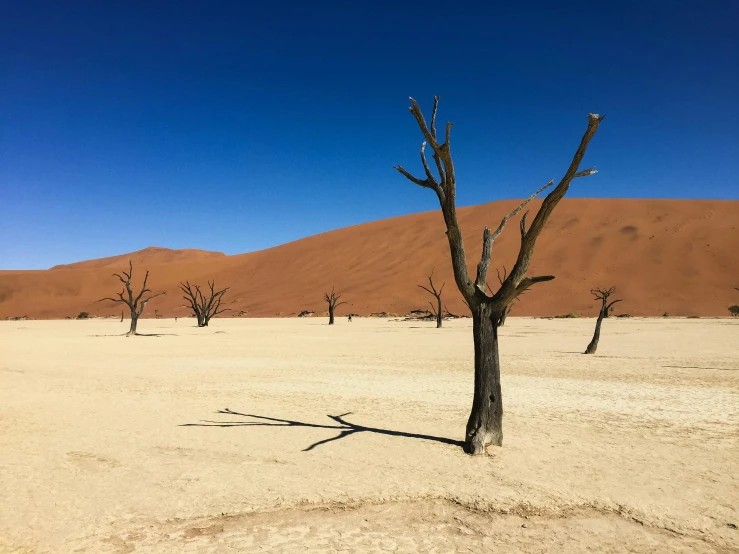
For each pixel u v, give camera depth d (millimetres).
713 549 4984
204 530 5461
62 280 129875
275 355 24125
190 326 61375
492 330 8211
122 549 5055
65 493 6477
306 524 5590
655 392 13336
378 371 17922
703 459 7609
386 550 5000
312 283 106312
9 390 14352
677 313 72625
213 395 13336
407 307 87500
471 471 7133
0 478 7008
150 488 6633
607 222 98812
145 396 13266
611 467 7250
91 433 9367
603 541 5160
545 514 5777
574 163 7215
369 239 117375
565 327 47750
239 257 134625
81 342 34750
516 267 7883
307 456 7891
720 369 17875
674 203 101438
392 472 7129
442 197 8242
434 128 8055
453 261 8258
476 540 5207
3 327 66812
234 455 7988
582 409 11266
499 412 8211
